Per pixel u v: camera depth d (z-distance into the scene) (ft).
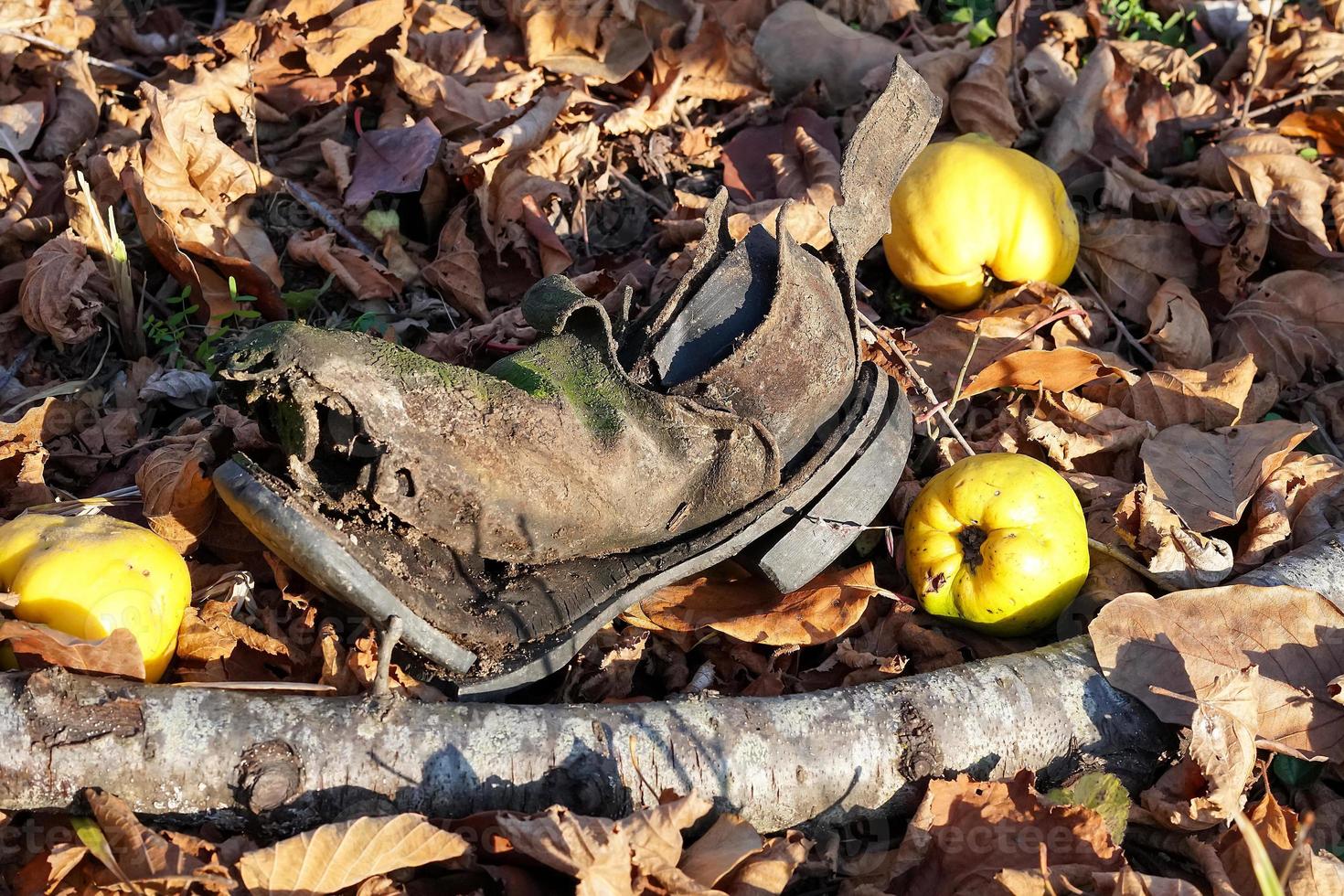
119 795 3.13
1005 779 3.34
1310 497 3.70
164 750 3.13
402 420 3.18
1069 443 3.77
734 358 3.36
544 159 4.17
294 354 3.14
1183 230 4.18
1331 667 3.39
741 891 3.12
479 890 3.13
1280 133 4.45
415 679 3.32
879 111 3.56
